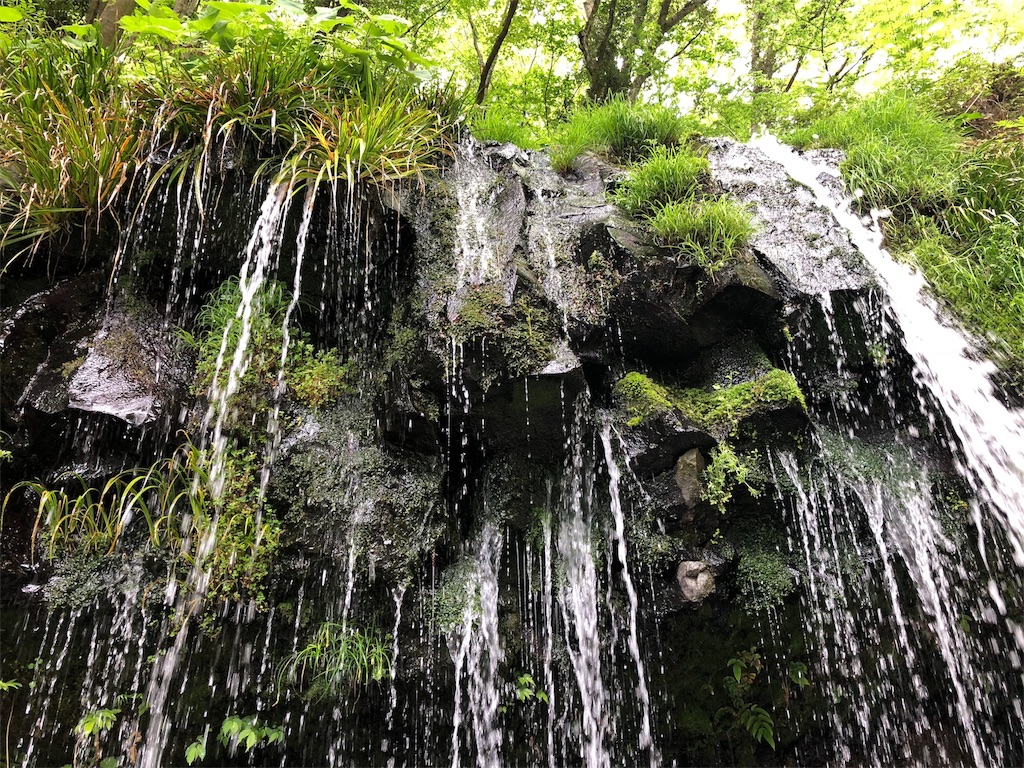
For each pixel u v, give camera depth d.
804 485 2.98
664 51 9.07
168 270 3.15
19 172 2.91
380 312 3.32
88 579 2.49
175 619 2.50
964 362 3.29
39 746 2.45
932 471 3.14
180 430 2.77
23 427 2.59
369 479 2.79
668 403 2.95
